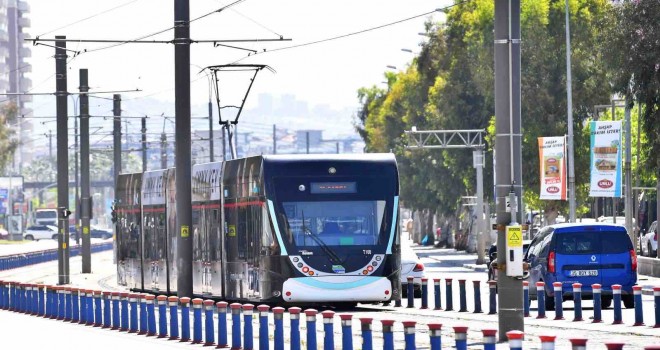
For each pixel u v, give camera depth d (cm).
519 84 5088
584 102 15862
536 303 8394
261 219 7544
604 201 19288
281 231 7438
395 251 7525
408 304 8269
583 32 15875
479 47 16812
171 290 9462
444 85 18850
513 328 5109
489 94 16788
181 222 8900
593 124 10750
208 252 8612
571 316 7050
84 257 15488
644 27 10719
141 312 6650
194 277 8956
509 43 5081
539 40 15888
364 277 7450
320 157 7600
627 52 10756
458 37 18950
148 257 10106
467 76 18700
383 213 7544
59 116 12825
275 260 7431
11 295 9456
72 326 7412
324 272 7419
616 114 16375
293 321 4803
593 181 10769
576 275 7419
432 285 11500
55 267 18362
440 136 18962
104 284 12538
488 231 17875
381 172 7606
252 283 7712
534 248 7738
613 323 6328
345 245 7462
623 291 7438
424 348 5191
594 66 15812
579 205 16200
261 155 7650
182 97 8894
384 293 7450
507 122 5081
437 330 3844
